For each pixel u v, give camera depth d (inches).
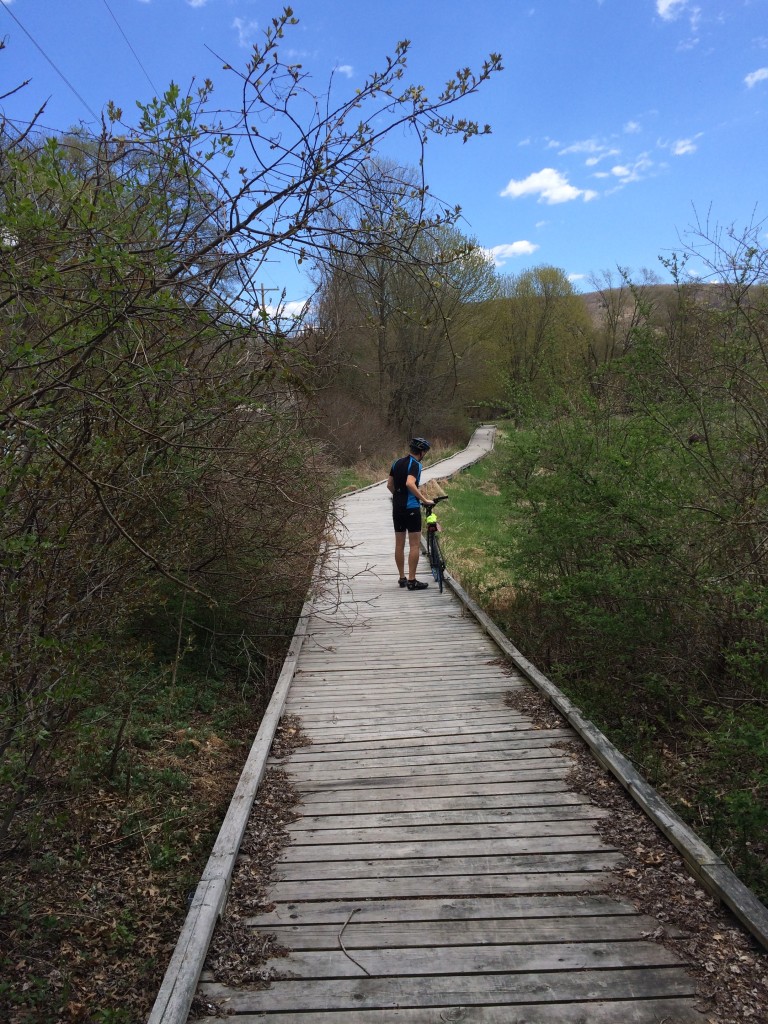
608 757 191.8
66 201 118.8
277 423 270.1
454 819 170.9
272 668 333.4
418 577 465.7
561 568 336.5
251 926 133.6
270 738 217.6
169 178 130.1
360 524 662.5
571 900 138.3
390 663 297.0
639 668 277.4
